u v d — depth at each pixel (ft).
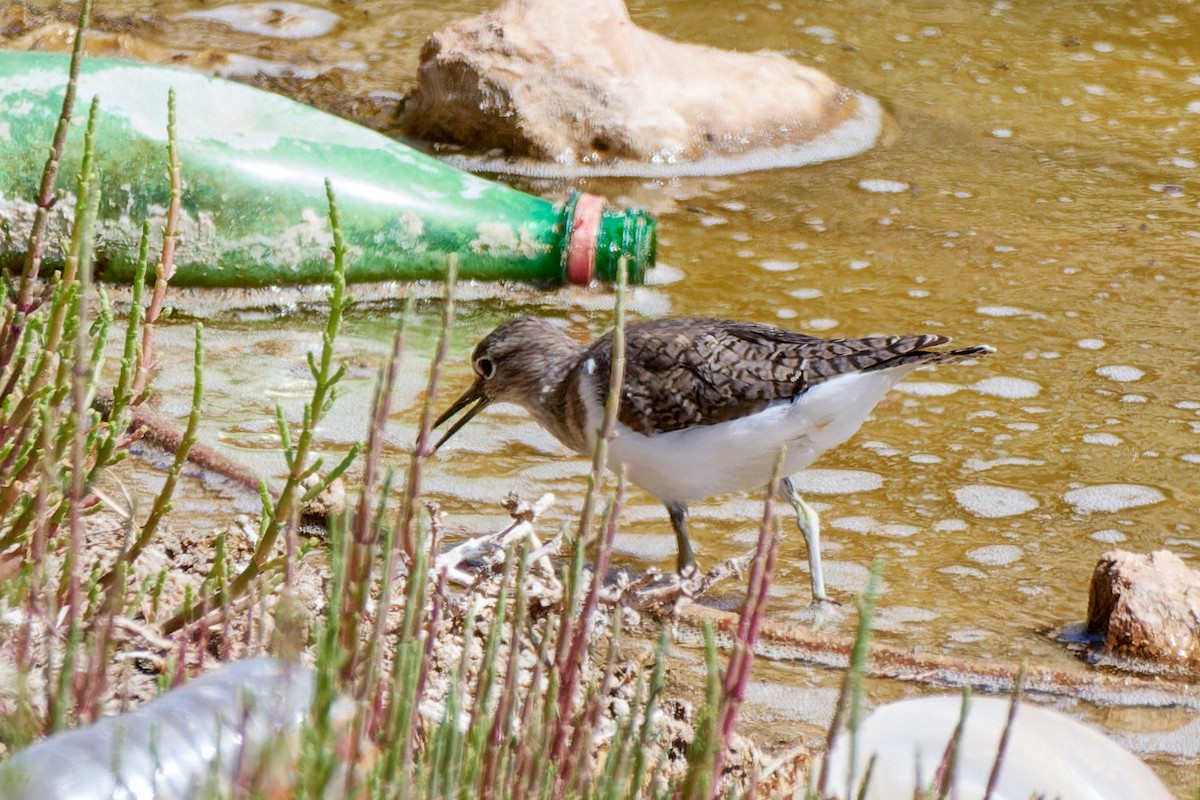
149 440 32.55
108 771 14.29
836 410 29.37
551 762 16.07
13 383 20.70
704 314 41.34
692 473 29.66
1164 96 60.13
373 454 16.30
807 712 24.99
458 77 52.49
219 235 41.19
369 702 15.81
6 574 20.51
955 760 15.24
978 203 49.60
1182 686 25.94
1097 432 36.04
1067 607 28.86
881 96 58.59
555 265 43.01
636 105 52.44
